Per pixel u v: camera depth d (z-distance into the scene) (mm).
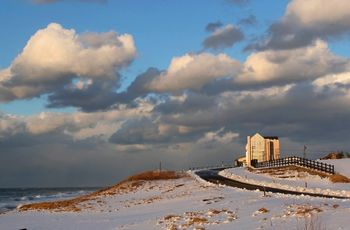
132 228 31672
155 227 30594
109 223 37812
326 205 34406
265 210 32781
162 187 73000
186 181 78625
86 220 41938
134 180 87562
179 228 28234
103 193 76375
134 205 53562
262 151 109938
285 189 59688
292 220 26734
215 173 94750
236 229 25547
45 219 45031
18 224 41469
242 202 41219
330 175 72438
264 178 75750
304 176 74125
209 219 31203
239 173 87250
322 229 22453
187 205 45469
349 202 36875
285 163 82375
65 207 58125
